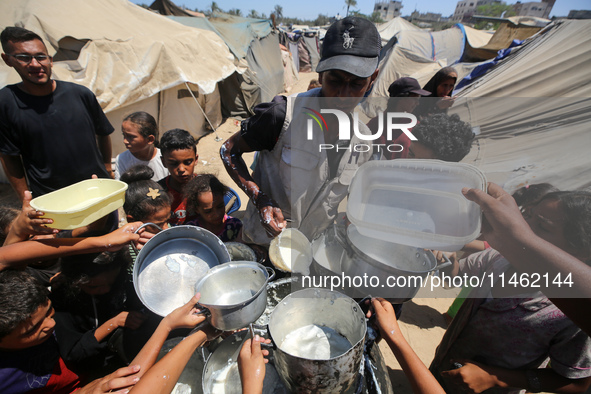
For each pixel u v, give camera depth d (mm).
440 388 1010
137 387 970
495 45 10484
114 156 5449
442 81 2898
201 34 7066
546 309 1214
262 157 1652
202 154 6355
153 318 1634
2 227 1745
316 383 964
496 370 1406
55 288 1618
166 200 1806
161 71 5555
